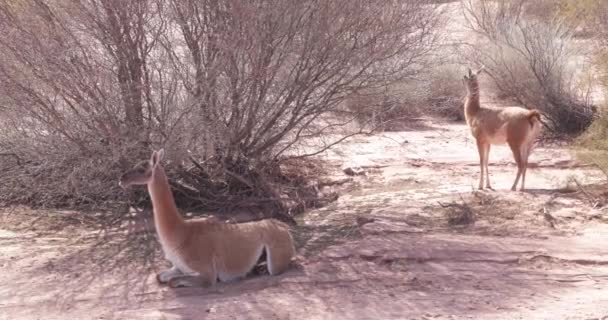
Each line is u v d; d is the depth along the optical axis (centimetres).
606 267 905
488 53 2059
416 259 923
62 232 1068
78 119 1088
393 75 1223
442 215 1133
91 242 1026
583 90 1784
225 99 1133
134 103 1103
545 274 880
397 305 788
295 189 1251
